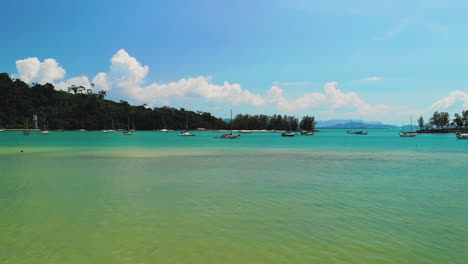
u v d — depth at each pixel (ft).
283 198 54.13
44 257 30.22
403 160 122.62
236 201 51.75
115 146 211.61
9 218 42.06
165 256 30.60
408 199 53.72
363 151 175.52
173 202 50.96
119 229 37.93
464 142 297.12
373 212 45.50
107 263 29.07
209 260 29.73
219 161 115.14
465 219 42.06
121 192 58.34
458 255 30.78
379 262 29.35
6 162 108.27
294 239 34.86
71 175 78.64
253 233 36.73
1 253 31.01
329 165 103.96
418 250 32.01
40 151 160.97
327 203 50.70
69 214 43.96
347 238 35.24
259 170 90.17
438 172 87.25
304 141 321.52
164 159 122.01
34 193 57.21
